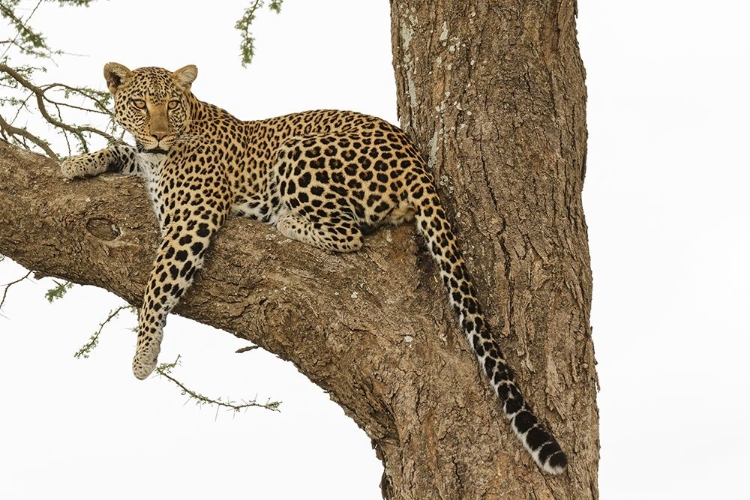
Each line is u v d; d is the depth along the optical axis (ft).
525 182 31.22
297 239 31.27
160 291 31.42
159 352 32.07
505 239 30.53
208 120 36.40
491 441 27.96
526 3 32.83
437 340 29.35
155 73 36.37
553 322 29.71
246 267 30.89
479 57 32.55
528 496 27.37
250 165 35.42
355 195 32.04
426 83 33.06
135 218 32.04
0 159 32.86
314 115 35.42
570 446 28.50
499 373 28.63
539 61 32.71
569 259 30.63
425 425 28.35
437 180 31.94
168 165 35.47
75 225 31.83
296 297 30.07
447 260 30.17
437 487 27.76
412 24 33.60
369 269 30.53
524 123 31.89
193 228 32.12
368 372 29.22
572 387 29.19
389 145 32.48
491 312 29.89
